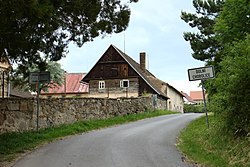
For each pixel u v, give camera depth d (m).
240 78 10.55
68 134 17.59
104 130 19.62
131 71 57.66
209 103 14.25
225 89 11.20
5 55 14.05
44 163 10.52
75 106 21.67
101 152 12.24
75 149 12.99
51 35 14.81
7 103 17.12
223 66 11.84
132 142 14.63
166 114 37.25
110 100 26.80
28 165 10.28
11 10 11.16
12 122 17.09
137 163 10.30
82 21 14.79
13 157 11.66
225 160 9.68
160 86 62.84
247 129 10.36
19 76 17.27
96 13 14.58
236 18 14.25
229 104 11.04
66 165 10.16
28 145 13.90
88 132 18.70
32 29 12.52
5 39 12.62
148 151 12.38
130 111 30.78
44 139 15.66
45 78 16.12
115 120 24.80
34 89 41.78
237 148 9.95
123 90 57.72
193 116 32.19
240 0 14.07
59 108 20.00
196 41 25.19
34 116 17.95
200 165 9.91
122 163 10.30
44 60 15.84
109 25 15.44
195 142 13.43
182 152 12.13
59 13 13.64
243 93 10.59
